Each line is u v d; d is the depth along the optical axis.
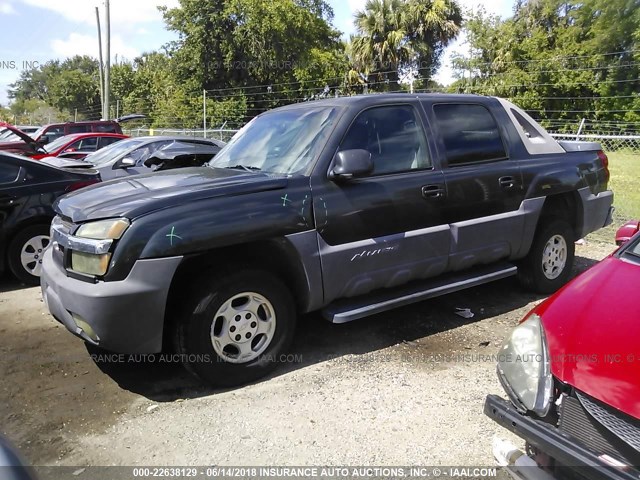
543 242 5.07
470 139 4.57
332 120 3.96
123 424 3.12
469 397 3.38
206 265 3.43
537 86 27.55
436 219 4.22
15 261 5.71
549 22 30.16
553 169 5.03
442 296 5.26
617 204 9.63
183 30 29.14
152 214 3.18
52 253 3.76
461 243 4.36
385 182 3.97
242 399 3.38
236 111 27.67
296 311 3.75
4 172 5.66
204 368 3.35
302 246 3.58
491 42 30.77
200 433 3.03
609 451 1.92
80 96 49.22
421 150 4.25
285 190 3.58
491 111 4.81
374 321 4.63
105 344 3.20
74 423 3.14
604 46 26.41
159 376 3.70
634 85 25.81
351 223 3.79
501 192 4.61
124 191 3.60
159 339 3.24
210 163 4.58
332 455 2.83
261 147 4.27
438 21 28.52
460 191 4.34
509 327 4.49
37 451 2.88
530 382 2.24
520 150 4.89
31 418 3.19
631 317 2.19
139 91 40.00
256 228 3.39
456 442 2.93
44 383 3.60
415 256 4.11
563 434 2.02
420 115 4.32
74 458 2.83
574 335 2.21
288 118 4.38
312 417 3.17
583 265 6.35
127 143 9.45
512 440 2.92
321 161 3.76
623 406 1.89
